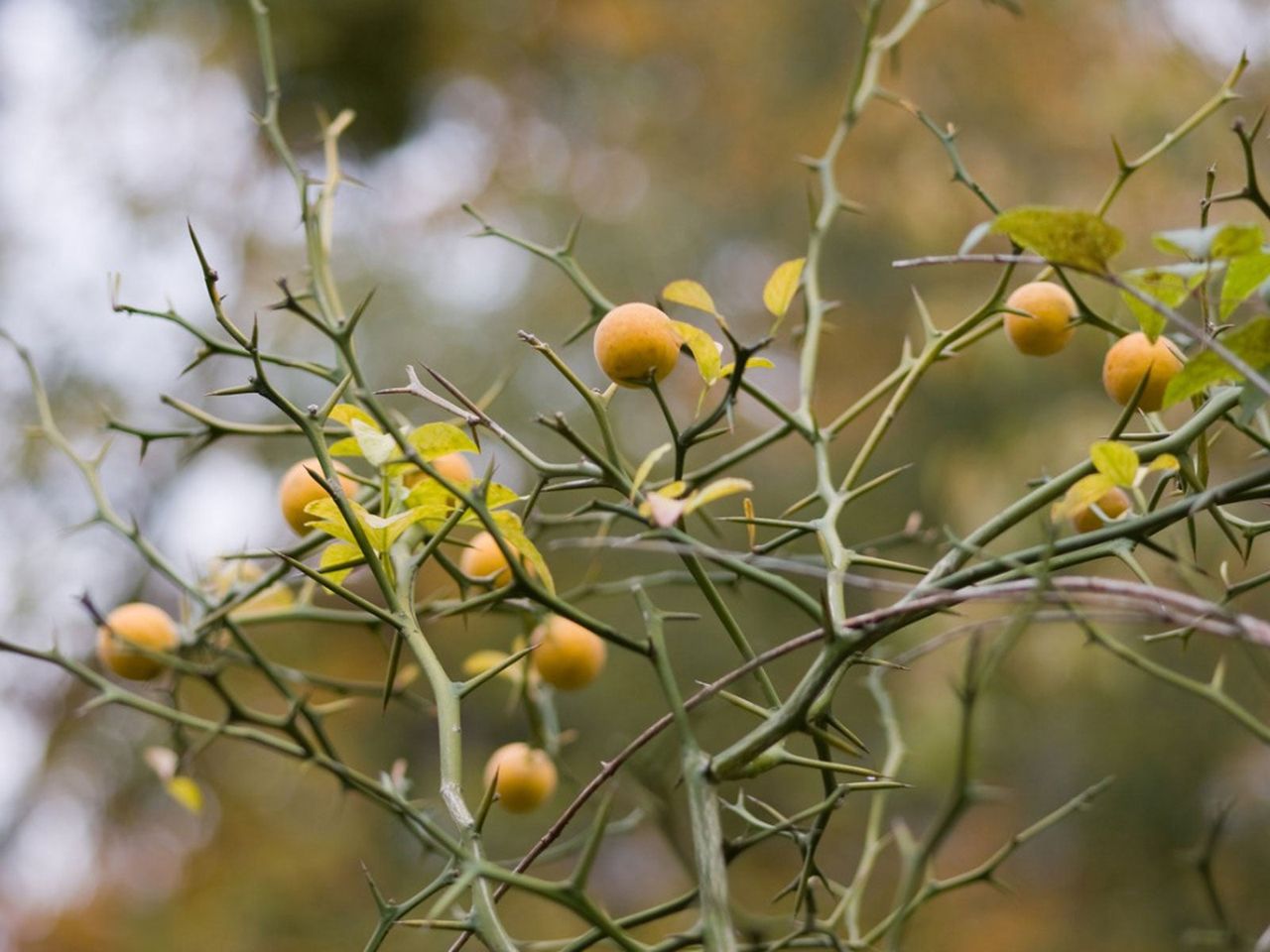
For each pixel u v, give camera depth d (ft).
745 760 3.14
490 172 24.63
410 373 3.69
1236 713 4.34
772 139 22.66
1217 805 5.68
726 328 3.54
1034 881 18.47
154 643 5.20
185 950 19.36
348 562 3.81
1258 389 3.10
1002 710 17.48
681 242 23.32
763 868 15.35
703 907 2.97
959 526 16.97
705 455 20.43
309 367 4.56
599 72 25.30
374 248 23.57
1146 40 19.34
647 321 3.67
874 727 17.13
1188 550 13.99
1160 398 3.96
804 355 4.61
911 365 4.40
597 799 9.66
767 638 19.60
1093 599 4.39
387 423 3.30
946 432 20.38
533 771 4.95
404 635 3.64
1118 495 4.26
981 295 18.56
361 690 5.23
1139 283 3.23
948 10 20.58
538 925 18.63
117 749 20.26
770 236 23.11
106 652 5.24
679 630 19.75
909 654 3.26
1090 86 19.47
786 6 22.95
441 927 3.22
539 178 24.53
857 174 21.48
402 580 3.82
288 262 22.17
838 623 3.16
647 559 20.27
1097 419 16.70
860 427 20.74
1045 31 20.15
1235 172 15.76
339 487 3.61
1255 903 16.89
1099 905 17.92
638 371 3.68
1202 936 5.51
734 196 23.38
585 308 22.45
